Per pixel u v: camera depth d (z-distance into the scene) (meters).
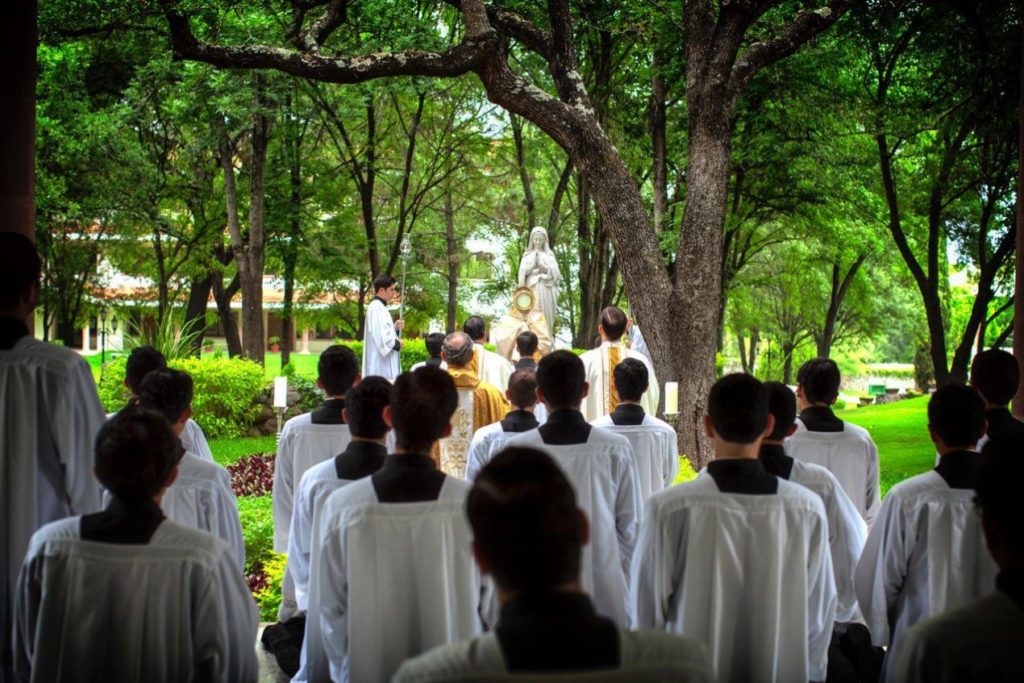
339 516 3.28
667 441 5.29
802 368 5.18
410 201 28.80
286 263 25.09
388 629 3.23
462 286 31.19
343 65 10.02
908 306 33.72
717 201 10.19
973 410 3.70
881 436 17.50
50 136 18.44
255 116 19.92
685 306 10.17
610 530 4.29
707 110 10.15
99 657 2.88
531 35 10.93
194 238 24.95
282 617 5.11
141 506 2.93
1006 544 2.05
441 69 10.14
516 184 29.28
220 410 15.61
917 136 18.64
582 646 1.72
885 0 14.04
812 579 3.42
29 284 3.79
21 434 3.68
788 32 10.28
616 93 20.39
